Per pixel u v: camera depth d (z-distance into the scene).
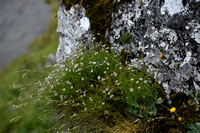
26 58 5.67
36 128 2.80
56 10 4.61
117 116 2.20
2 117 3.32
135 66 2.40
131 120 2.09
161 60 2.17
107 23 2.82
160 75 2.18
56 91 2.56
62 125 2.38
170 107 2.01
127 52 2.57
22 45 6.81
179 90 2.01
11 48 6.82
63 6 3.48
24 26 7.80
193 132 1.69
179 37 2.00
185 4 1.92
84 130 2.28
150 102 2.04
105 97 2.18
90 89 2.41
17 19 8.30
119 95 2.26
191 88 1.92
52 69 3.35
